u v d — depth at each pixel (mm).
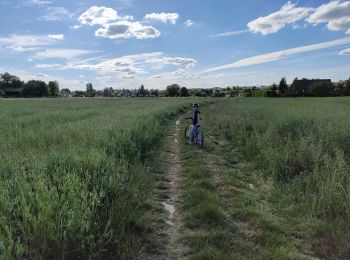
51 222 4422
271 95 122688
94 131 11328
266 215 6414
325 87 116000
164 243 5359
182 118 30109
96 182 6211
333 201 6535
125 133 11586
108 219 5211
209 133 19484
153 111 27234
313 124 14883
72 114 22469
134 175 7859
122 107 37719
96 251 4590
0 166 6656
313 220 6152
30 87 148500
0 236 4090
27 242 4363
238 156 12242
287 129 14656
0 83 163750
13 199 5062
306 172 8430
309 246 5371
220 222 6059
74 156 7195
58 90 166750
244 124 17844
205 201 6969
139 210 6340
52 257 4395
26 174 6227
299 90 120188
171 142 15711
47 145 9820
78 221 4508
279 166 9227
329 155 9352
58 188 5484
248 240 5488
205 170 9805
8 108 34031
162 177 9078
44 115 21188
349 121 14500
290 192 7602
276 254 4941
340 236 5473
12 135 11172
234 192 7895
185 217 6285
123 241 5004
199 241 5320
